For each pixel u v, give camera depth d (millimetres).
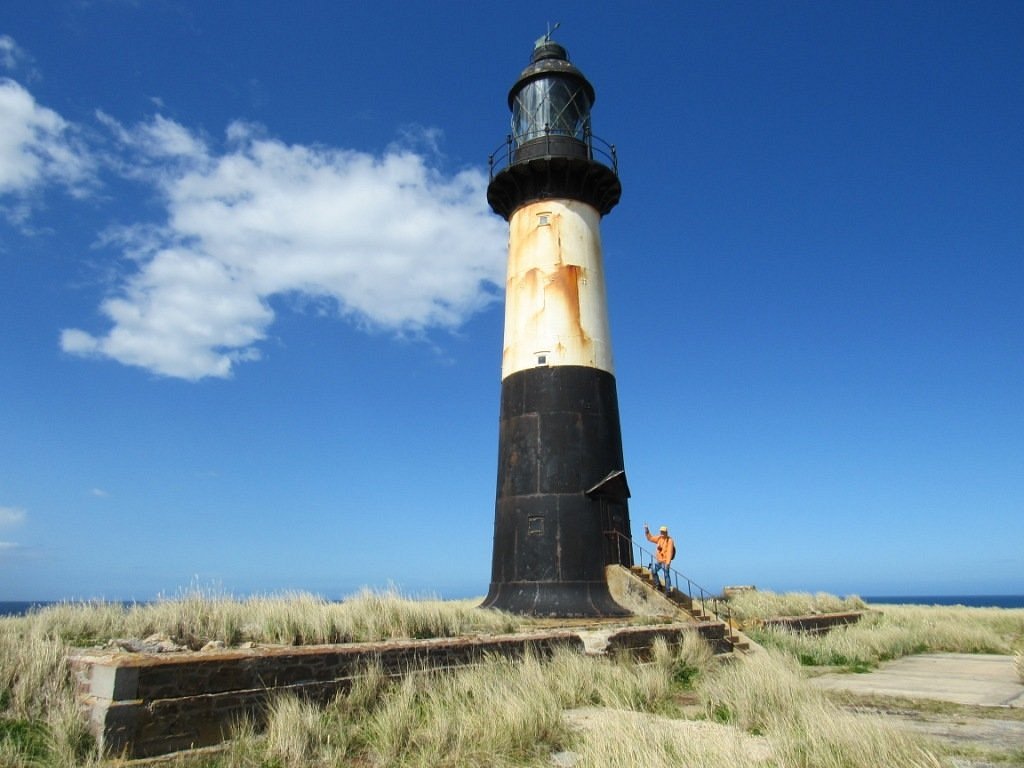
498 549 18250
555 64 21094
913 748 6617
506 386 19312
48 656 8219
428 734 7820
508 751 7465
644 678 10742
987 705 10438
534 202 20188
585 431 18203
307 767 6961
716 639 15219
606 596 17000
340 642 9953
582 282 19484
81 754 6824
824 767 6281
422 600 12883
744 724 8438
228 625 9305
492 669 10188
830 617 22141
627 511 18703
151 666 7348
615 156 21234
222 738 7648
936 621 23375
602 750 6703
